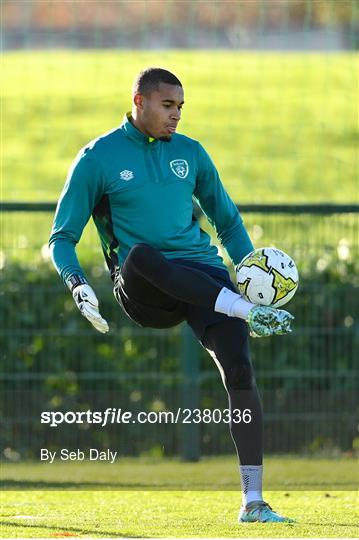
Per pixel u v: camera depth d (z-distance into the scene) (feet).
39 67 241.55
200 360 102.12
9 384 101.24
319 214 99.50
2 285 102.06
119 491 80.12
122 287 60.08
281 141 199.62
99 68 238.07
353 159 191.62
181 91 60.59
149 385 101.60
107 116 216.74
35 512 65.67
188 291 57.26
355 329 101.60
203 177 63.57
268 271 59.06
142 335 102.06
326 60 219.61
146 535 53.78
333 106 211.61
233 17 227.61
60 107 220.02
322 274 101.65
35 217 104.73
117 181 60.29
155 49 236.02
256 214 99.30
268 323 55.88
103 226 61.77
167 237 60.39
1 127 212.23
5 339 101.71
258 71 224.74
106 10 241.55
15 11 263.49
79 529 56.18
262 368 101.50
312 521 59.77
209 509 67.51
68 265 59.36
